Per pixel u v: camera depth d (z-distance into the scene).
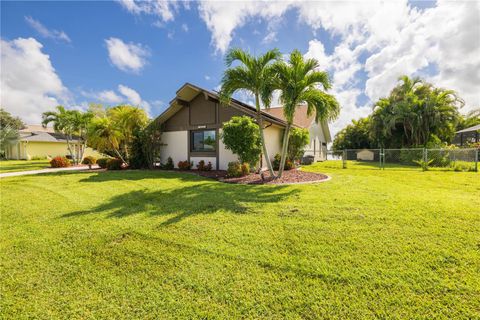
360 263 2.68
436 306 2.02
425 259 2.72
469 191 6.38
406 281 2.34
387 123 19.02
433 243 3.10
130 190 7.05
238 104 11.52
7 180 9.16
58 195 6.43
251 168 10.75
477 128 19.25
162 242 3.34
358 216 4.19
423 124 17.45
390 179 8.75
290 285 2.34
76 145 25.23
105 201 5.70
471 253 2.82
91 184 8.18
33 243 3.37
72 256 3.00
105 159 15.12
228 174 9.72
